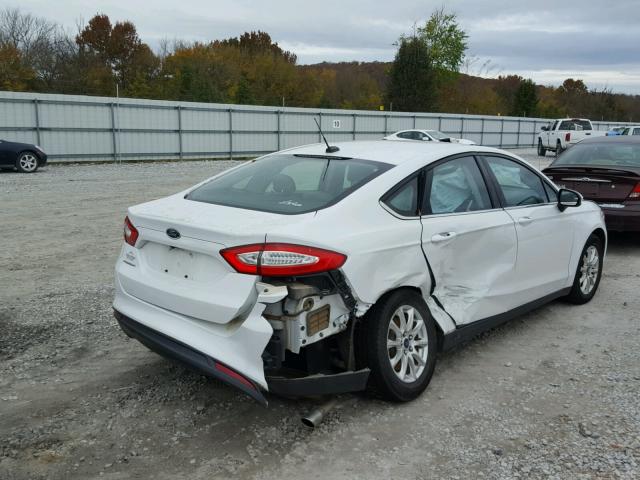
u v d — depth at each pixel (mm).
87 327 5117
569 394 3947
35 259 7492
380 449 3299
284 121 30578
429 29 60406
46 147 23203
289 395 3295
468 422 3584
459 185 4324
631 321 5398
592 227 5723
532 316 5539
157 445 3338
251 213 3514
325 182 3836
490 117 42312
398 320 3734
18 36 48781
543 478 3025
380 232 3555
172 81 52938
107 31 54500
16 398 3854
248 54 64688
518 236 4664
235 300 3172
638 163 8297
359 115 34000
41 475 3049
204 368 3266
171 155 26797
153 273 3648
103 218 10547
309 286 3180
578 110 75312
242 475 3062
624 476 3027
